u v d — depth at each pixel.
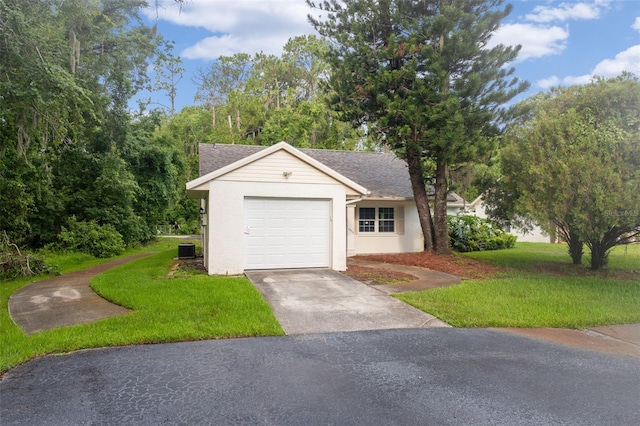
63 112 9.12
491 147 12.63
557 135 10.11
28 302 7.94
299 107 38.16
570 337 5.75
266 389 3.85
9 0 8.11
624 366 4.59
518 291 8.71
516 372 4.36
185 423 3.21
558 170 9.76
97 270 13.33
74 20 10.79
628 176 9.27
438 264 12.83
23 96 8.14
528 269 12.25
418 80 12.37
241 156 15.96
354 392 3.80
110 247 18.48
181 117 44.22
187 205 39.31
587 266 12.59
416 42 12.81
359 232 16.44
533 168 10.23
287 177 11.20
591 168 9.30
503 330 6.06
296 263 11.48
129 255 19.30
